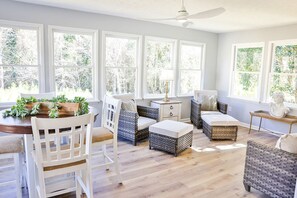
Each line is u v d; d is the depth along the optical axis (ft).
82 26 13.58
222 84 20.07
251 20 14.28
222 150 12.69
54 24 12.76
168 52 17.83
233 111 19.19
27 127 6.23
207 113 16.39
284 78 15.75
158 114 14.24
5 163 10.18
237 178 9.48
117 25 14.82
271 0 10.13
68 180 7.63
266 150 7.59
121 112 13.34
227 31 18.90
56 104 7.57
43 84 12.87
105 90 14.97
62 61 13.56
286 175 7.04
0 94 12.14
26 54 12.46
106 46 14.88
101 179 9.02
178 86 18.45
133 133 12.85
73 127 5.91
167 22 16.15
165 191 8.33
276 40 15.97
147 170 9.96
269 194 7.62
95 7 12.46
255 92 17.63
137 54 16.19
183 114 19.20
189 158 11.44
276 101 15.05
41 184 5.87
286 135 7.14
